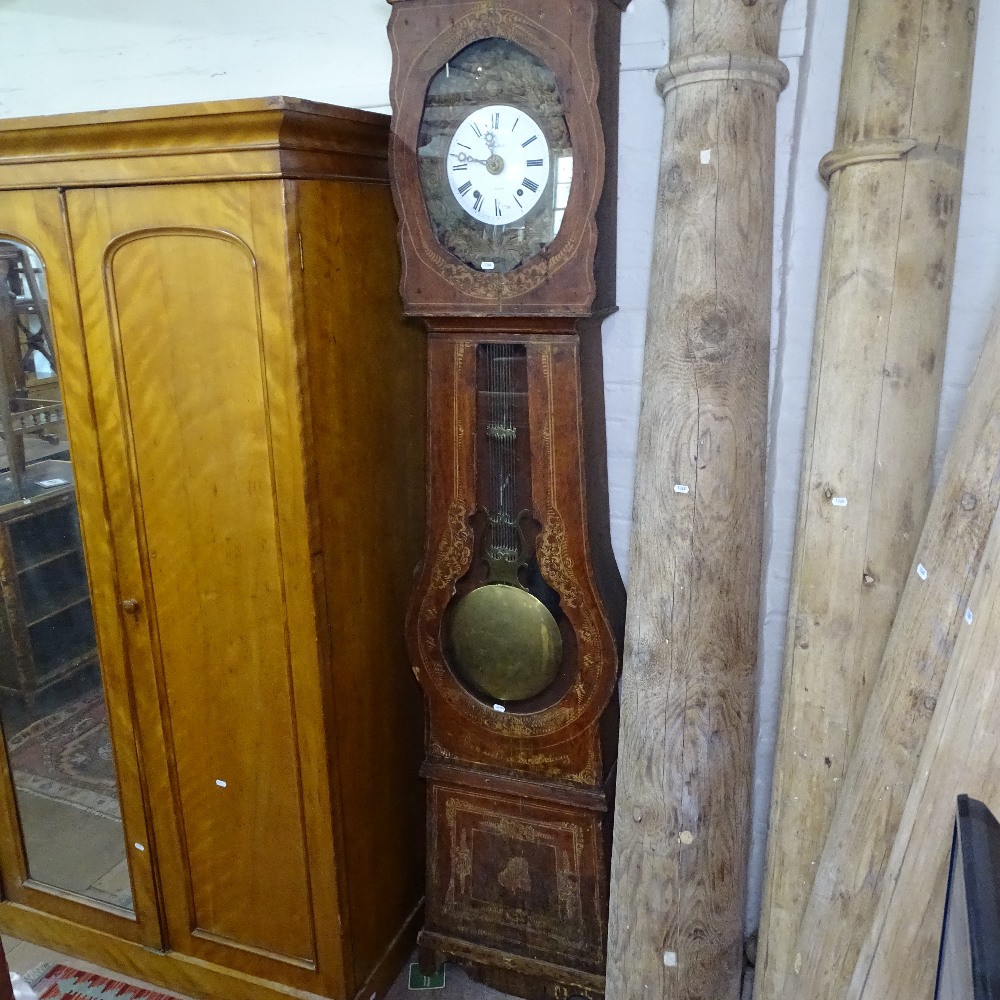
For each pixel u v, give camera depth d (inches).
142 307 59.9
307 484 58.8
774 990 63.4
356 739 67.9
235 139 53.7
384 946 75.2
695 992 63.6
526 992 74.5
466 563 67.2
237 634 64.2
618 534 75.7
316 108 54.0
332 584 62.8
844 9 59.8
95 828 75.6
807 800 61.0
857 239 55.4
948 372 63.3
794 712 61.2
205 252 57.2
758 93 55.3
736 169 55.3
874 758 54.4
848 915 55.7
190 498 62.7
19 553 70.1
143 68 81.6
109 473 64.4
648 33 64.7
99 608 67.9
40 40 84.3
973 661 47.1
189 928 74.0
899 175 54.1
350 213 60.3
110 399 62.5
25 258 62.4
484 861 73.6
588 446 63.9
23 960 79.7
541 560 65.2
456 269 60.7
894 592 57.2
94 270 60.1
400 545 71.4
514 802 71.1
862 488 56.7
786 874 62.6
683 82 55.7
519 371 63.9
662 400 58.2
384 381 66.6
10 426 66.6
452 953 75.8
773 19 55.4
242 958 72.6
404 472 70.8
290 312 55.7
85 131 56.6
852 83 55.7
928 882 49.3
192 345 59.3
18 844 79.5
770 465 68.0
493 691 70.3
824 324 57.5
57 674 72.4
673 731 60.3
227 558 62.8
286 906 69.6
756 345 57.7
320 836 66.2
